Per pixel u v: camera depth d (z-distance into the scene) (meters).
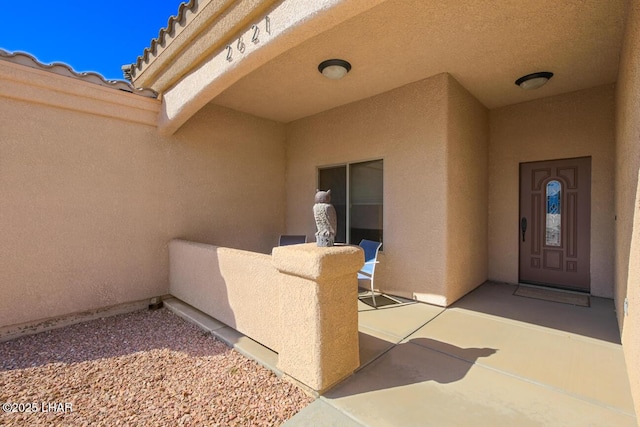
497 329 3.64
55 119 3.89
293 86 4.83
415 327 3.71
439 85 4.44
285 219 6.81
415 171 4.71
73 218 4.04
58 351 3.29
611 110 4.76
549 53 3.84
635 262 2.29
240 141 5.96
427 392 2.42
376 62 4.08
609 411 2.18
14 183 3.62
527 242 5.65
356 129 5.48
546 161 5.43
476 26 3.29
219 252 3.79
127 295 4.50
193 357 3.12
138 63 4.89
